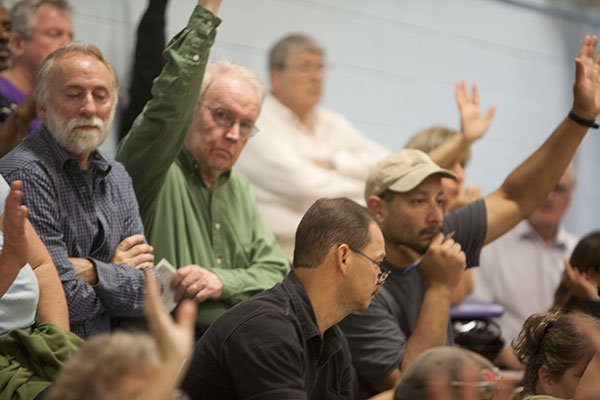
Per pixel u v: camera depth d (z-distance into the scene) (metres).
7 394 5.88
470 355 4.66
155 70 11.59
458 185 11.53
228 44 13.56
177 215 8.86
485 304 10.63
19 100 9.80
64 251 7.14
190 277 8.17
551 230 13.87
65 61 7.36
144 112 8.35
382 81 15.43
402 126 15.70
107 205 7.64
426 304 8.11
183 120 8.27
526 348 6.72
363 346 7.95
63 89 7.31
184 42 8.23
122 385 3.55
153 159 8.28
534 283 13.63
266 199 12.33
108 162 7.72
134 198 7.96
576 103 8.95
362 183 13.45
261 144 12.44
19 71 10.34
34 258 6.74
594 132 18.73
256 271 8.93
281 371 5.85
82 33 11.86
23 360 6.13
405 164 8.47
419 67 15.98
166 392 3.62
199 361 6.14
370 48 15.30
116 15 12.13
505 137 17.28
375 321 8.00
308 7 14.50
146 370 3.60
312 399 6.61
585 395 5.85
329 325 6.47
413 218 8.35
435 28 16.23
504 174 17.22
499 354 10.53
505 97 17.34
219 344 6.04
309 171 12.48
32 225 7.00
